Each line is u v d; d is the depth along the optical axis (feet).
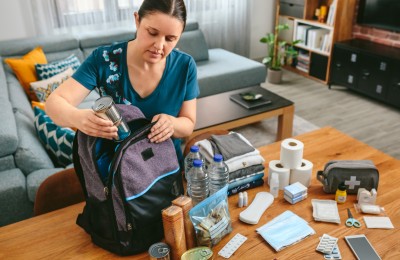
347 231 3.99
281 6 16.51
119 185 3.40
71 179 4.94
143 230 3.65
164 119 3.82
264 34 17.70
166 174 3.84
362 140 10.59
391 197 4.50
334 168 4.49
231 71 12.68
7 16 12.38
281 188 4.71
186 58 4.32
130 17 13.98
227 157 4.55
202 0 15.08
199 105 10.06
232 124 9.36
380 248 3.75
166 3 3.43
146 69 4.11
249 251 3.76
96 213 3.68
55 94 3.92
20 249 3.81
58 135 6.73
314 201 4.43
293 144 4.67
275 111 9.90
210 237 3.70
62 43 11.68
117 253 3.73
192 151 4.08
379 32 13.65
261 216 4.24
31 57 10.71
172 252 3.56
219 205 3.86
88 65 4.14
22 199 6.12
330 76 14.42
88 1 13.08
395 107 12.71
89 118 3.42
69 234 4.01
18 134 6.89
